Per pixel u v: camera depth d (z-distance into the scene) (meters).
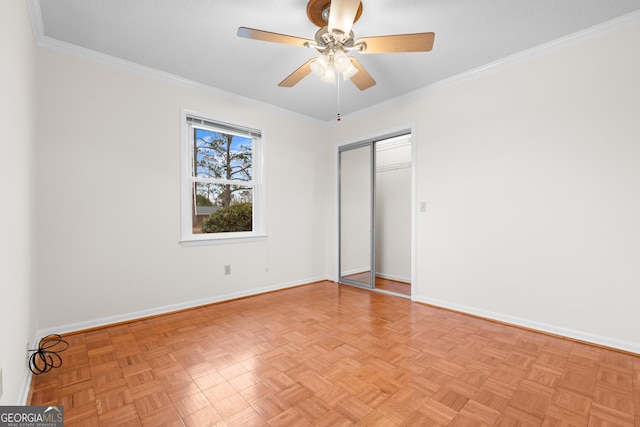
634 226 2.12
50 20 2.14
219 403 1.56
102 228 2.62
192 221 3.30
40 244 2.32
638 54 2.10
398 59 2.70
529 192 2.59
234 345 2.25
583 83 2.32
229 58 2.68
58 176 2.40
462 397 1.61
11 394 1.36
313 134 4.36
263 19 2.13
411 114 3.46
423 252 3.35
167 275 2.99
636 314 2.11
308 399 1.59
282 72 2.95
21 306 1.63
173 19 2.14
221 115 3.38
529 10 2.04
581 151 2.33
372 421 1.42
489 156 2.83
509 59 2.66
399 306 3.23
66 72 2.45
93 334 2.45
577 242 2.35
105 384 1.73
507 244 2.72
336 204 4.42
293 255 4.11
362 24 2.18
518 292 2.65
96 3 1.97
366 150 4.08
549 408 1.52
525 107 2.61
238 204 3.70
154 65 2.80
